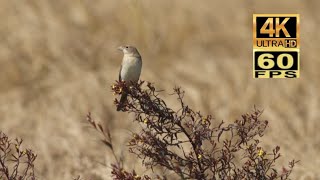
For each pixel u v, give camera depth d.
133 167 14.58
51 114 19.00
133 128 17.42
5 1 24.92
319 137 16.59
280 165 15.12
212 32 24.67
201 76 21.25
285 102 18.50
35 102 20.20
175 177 13.58
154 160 10.89
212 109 18.36
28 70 22.02
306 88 19.66
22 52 22.59
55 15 24.42
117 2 24.97
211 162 10.90
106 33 23.84
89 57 22.84
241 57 22.94
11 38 23.12
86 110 19.09
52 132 17.77
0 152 15.97
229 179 10.88
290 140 16.31
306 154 15.70
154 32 23.81
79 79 21.36
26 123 18.83
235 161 14.17
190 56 23.27
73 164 15.85
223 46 24.00
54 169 15.77
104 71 22.09
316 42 21.89
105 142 13.34
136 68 13.75
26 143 17.25
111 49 23.30
